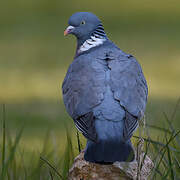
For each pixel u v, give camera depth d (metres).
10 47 35.59
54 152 12.20
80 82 10.31
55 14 45.44
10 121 20.23
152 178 9.70
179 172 10.05
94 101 9.85
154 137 12.10
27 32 39.91
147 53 32.75
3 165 9.62
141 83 10.59
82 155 9.88
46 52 33.91
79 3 49.06
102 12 46.06
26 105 22.77
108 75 10.23
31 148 15.67
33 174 10.50
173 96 23.06
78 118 9.99
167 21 42.25
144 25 41.31
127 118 9.69
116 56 10.77
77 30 12.05
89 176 9.66
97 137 9.42
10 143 11.17
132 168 9.68
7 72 29.53
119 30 39.88
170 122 10.92
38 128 18.98
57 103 23.20
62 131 18.38
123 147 9.34
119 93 9.94
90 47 11.94
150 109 17.80
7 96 24.81
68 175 9.93
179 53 32.75
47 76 28.47
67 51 34.09
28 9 46.81
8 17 44.19
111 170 9.66
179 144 10.51
